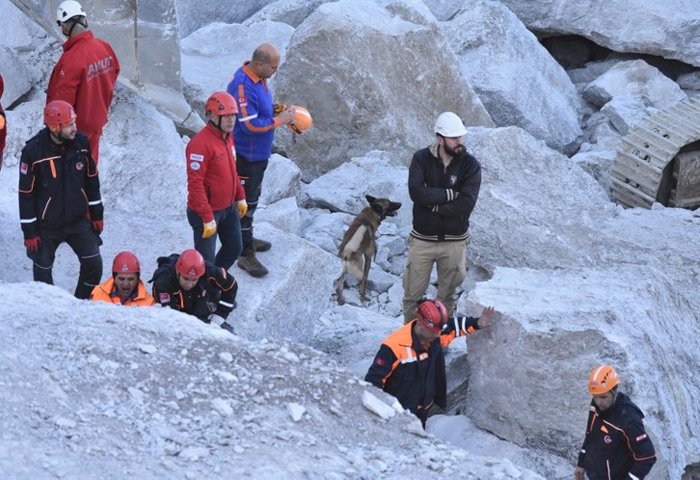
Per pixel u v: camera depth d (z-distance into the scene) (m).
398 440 20.09
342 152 53.44
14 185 35.12
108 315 21.52
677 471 24.64
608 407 21.58
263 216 41.88
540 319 25.06
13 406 17.11
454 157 29.44
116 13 42.47
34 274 26.02
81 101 31.70
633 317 26.52
